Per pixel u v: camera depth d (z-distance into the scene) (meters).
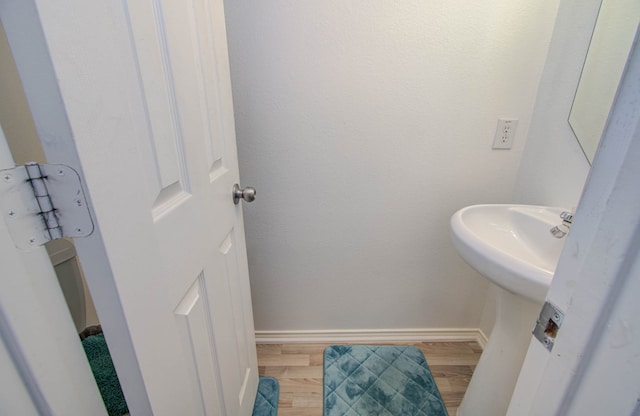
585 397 0.28
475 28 1.00
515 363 0.89
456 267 1.34
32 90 0.30
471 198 1.22
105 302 0.39
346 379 1.27
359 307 1.43
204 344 0.67
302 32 1.00
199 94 0.62
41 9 0.27
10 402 0.30
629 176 0.23
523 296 0.67
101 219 0.35
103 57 0.35
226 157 0.80
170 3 0.49
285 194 1.21
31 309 0.31
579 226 0.29
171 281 0.51
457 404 1.17
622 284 0.24
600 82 0.84
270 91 1.06
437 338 1.48
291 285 1.38
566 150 0.96
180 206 0.54
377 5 0.97
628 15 0.76
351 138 1.13
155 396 0.47
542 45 1.02
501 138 1.13
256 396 1.19
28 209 0.30
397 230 1.28
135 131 0.41
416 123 1.11
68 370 0.35
